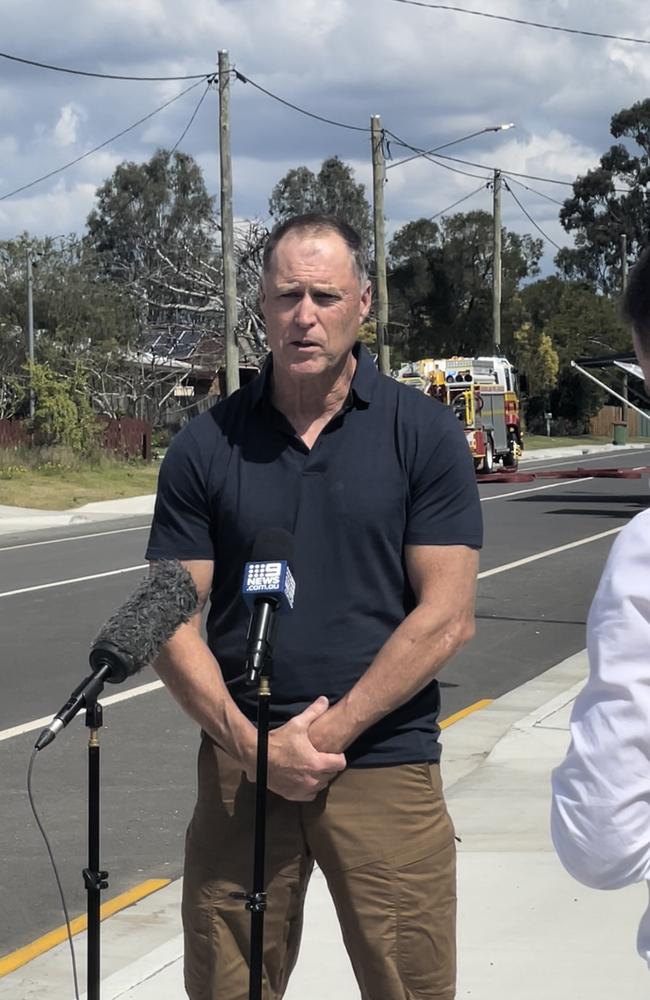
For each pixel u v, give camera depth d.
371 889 3.11
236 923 3.18
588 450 54.00
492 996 4.15
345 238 3.23
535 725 7.94
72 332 46.19
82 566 17.03
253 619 2.83
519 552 17.58
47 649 11.18
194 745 8.12
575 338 67.25
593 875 1.81
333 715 3.02
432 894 3.14
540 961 4.42
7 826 6.57
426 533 3.16
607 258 83.38
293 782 3.02
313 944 4.65
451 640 3.10
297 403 3.23
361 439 3.21
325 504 3.18
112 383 47.22
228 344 30.73
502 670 10.21
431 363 35.34
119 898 5.58
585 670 9.95
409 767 3.13
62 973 4.66
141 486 30.89
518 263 69.12
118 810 6.84
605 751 1.75
